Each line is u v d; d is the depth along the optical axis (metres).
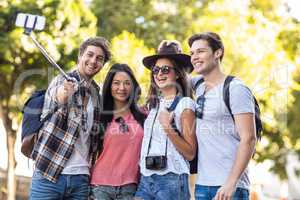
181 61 5.96
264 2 14.56
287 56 14.33
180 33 13.49
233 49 13.57
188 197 5.87
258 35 13.83
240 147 5.36
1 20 11.05
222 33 13.70
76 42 11.16
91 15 11.76
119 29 13.08
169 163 5.80
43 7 11.10
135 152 6.12
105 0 13.14
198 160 5.64
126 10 13.19
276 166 15.40
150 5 13.44
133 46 11.84
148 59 6.05
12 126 12.59
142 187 5.89
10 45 10.88
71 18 11.20
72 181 5.96
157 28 13.27
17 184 13.88
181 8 13.70
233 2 14.04
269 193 15.23
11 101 11.91
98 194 6.07
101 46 6.11
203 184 5.54
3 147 13.86
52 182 5.93
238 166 5.32
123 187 6.07
